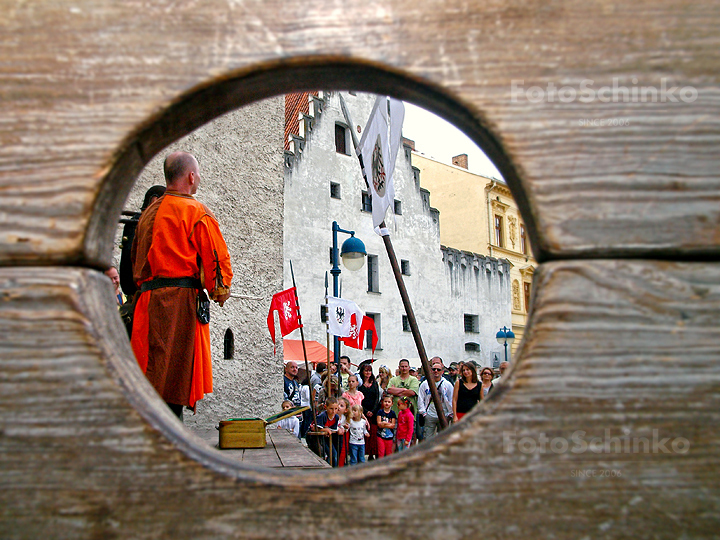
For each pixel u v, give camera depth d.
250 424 3.30
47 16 1.17
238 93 1.26
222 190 5.00
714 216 1.13
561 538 1.10
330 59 1.16
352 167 25.42
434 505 1.10
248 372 5.09
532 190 1.15
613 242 1.14
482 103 1.16
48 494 1.10
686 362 1.12
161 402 1.26
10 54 1.17
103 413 1.11
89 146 1.15
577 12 1.17
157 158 4.47
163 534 1.10
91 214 1.15
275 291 5.50
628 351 1.12
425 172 37.00
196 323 2.57
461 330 29.36
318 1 1.17
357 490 1.11
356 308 9.95
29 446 1.11
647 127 1.15
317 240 23.59
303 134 23.86
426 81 1.16
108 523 1.10
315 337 22.83
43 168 1.15
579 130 1.15
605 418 1.11
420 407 9.48
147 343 2.49
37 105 1.16
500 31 1.17
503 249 34.91
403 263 27.14
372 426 8.70
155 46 1.17
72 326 1.12
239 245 5.12
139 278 2.60
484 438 1.12
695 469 1.10
